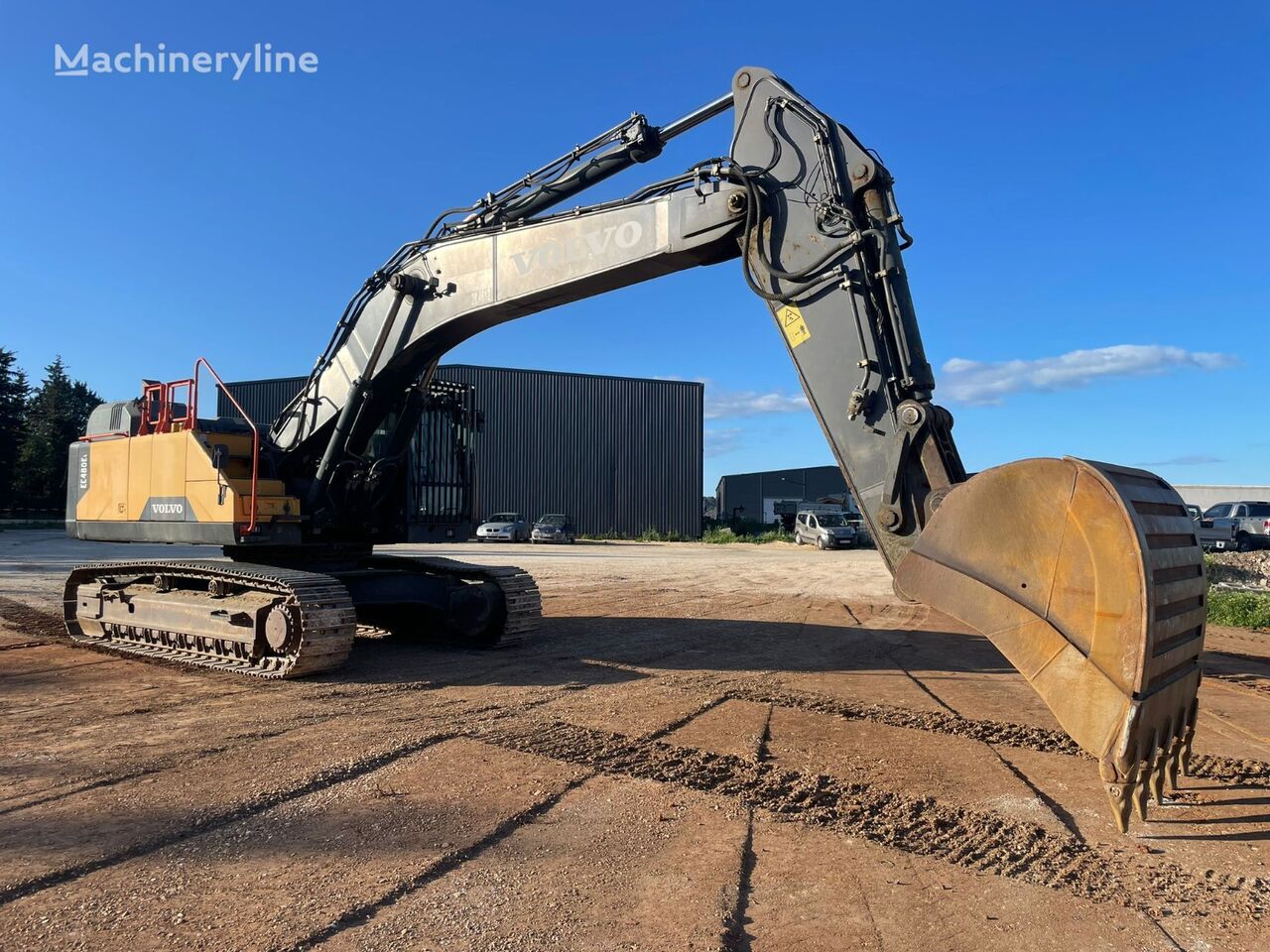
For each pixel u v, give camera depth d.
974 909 3.26
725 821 4.11
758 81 6.13
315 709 6.16
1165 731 3.78
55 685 6.99
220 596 7.96
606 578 18.06
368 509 8.48
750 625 11.13
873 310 5.43
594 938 2.96
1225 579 20.84
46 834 3.78
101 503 9.04
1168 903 3.34
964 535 4.10
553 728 5.73
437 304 7.75
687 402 46.75
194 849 3.64
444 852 3.66
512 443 43.81
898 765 5.07
